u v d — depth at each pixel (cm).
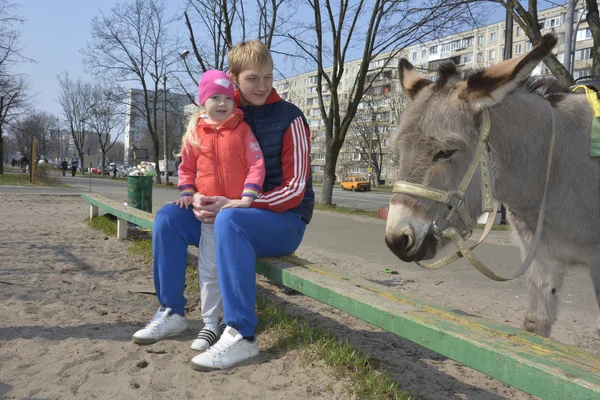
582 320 452
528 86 259
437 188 219
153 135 3597
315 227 1117
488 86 213
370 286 252
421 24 1634
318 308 435
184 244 322
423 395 271
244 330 288
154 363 290
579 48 5128
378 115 5938
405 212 220
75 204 1382
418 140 222
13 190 1848
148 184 800
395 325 206
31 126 6431
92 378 270
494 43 5878
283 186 298
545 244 256
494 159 233
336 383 267
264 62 304
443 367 317
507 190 245
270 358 302
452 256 244
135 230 809
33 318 372
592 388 133
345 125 1852
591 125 243
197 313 392
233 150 300
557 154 243
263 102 313
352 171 7488
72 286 473
